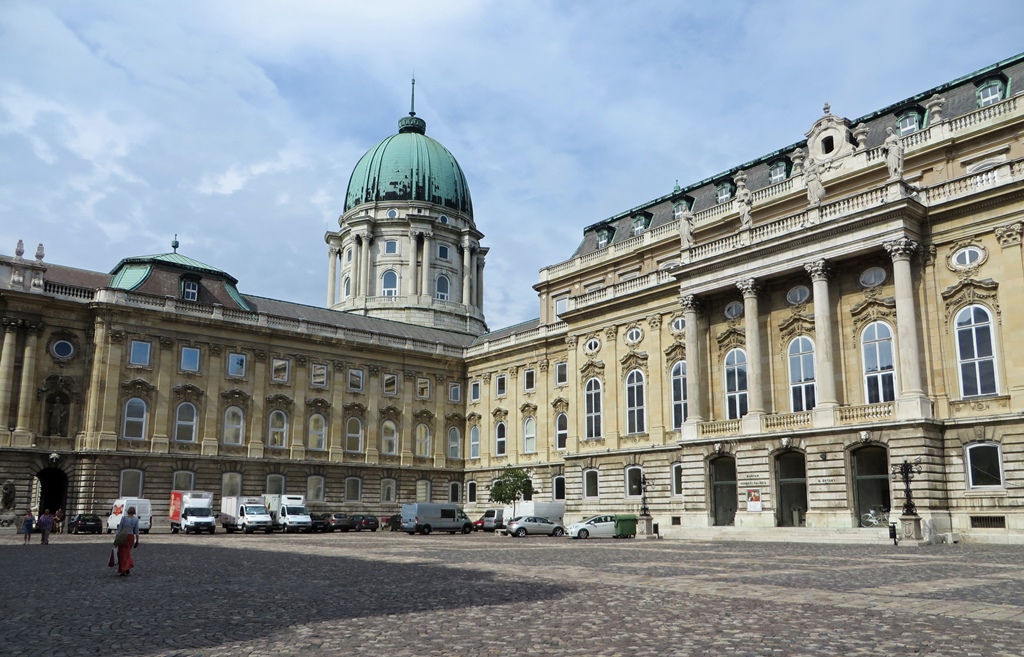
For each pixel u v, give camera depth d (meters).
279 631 14.69
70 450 67.31
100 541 50.62
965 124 51.97
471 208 121.81
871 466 48.84
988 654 12.41
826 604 17.88
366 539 54.62
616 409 66.81
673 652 12.65
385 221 111.25
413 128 124.94
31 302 67.12
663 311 63.94
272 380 78.38
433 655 12.50
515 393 84.00
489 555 35.59
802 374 52.94
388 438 85.38
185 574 26.27
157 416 70.94
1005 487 43.12
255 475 75.44
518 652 12.73
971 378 45.47
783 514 51.88
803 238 51.41
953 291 46.56
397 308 107.31
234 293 80.69
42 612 17.25
